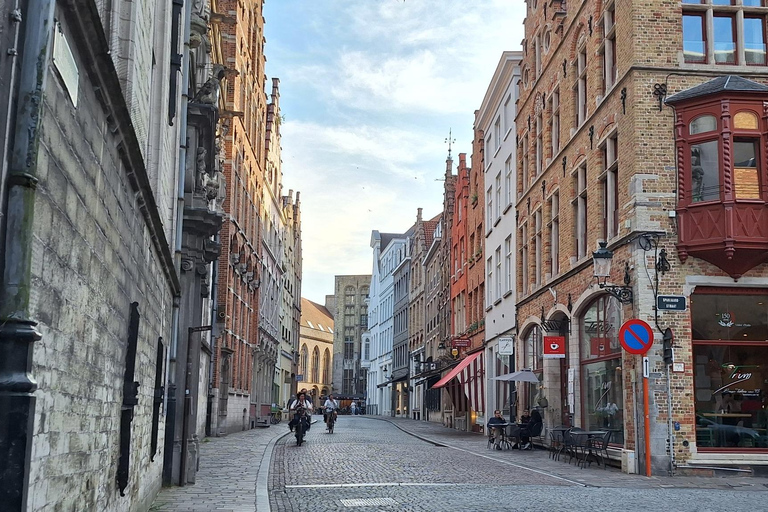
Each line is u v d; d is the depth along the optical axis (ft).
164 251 34.58
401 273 256.73
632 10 59.36
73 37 13.75
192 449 46.37
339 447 81.30
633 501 38.60
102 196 18.07
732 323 56.80
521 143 100.63
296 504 37.68
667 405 54.95
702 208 55.62
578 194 73.72
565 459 65.92
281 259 185.57
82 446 17.03
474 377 118.01
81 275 16.01
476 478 50.37
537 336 89.61
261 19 131.44
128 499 26.27
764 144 55.01
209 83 50.55
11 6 10.92
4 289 11.00
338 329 414.00
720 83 56.44
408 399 236.84
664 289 56.24
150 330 31.68
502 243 110.11
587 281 69.05
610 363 64.39
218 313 99.45
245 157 115.75
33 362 12.28
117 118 18.58
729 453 54.65
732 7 59.93
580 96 74.38
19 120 11.16
